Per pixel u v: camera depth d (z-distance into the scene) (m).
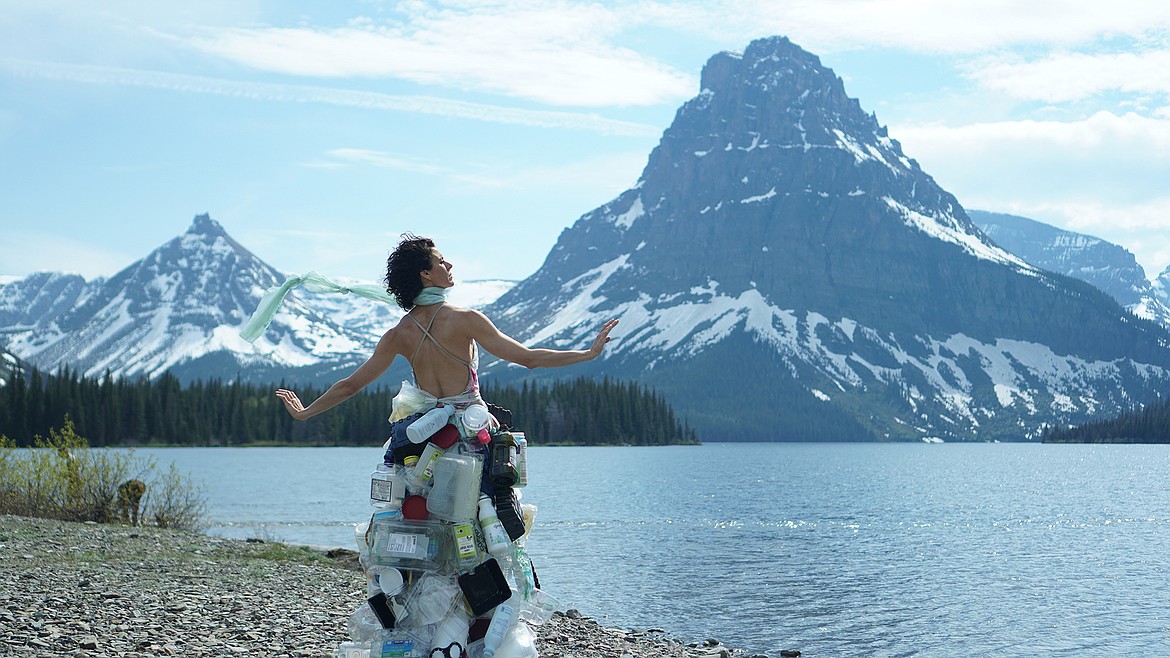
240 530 38.50
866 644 19.12
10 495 27.73
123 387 198.50
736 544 40.41
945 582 29.33
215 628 11.38
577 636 14.96
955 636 20.28
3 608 11.70
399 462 6.01
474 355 6.21
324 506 56.16
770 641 19.09
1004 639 20.03
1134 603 25.33
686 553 36.41
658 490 83.38
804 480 107.31
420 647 5.79
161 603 13.01
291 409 6.25
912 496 80.44
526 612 6.05
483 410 6.00
